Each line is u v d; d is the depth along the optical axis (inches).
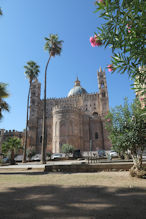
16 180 362.3
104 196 200.8
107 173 420.2
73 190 241.1
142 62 159.9
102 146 2247.8
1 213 148.5
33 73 1526.8
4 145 1154.7
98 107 2669.8
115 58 168.6
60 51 1226.6
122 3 139.2
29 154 1459.2
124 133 376.5
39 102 3014.3
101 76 2819.9
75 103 2854.3
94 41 173.0
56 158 1354.6
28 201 187.6
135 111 369.4
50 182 322.3
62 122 2149.4
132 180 309.0
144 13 135.7
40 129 2571.4
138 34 144.3
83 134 2305.6
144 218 127.5
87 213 142.5
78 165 492.4
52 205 169.6
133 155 369.7
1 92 506.0
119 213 140.6
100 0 149.2
